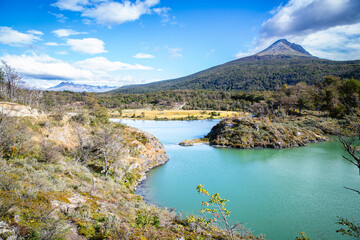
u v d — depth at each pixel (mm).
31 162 19797
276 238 20016
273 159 48594
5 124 21391
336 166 43062
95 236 11234
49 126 30359
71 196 15977
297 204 27047
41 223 10383
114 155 32938
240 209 25719
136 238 12031
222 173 39094
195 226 17469
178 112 172250
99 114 48938
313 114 90312
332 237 20219
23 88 57281
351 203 27297
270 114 105438
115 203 19062
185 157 50250
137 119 138625
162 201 27422
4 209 10133
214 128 76438
